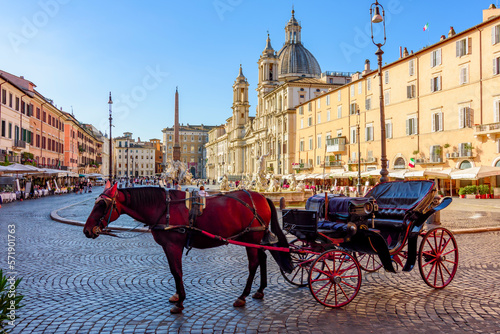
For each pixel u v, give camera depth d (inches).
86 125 4899.1
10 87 1749.5
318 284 320.2
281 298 282.8
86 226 254.2
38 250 471.5
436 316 243.4
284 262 293.1
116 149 7091.5
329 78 3339.1
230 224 275.1
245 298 283.6
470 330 221.3
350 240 296.2
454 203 1270.9
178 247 262.7
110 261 409.7
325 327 227.3
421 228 302.4
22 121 1936.5
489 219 786.8
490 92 1525.6
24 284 320.5
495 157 1509.6
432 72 1790.1
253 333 220.1
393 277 340.8
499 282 317.4
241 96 5103.3
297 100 3223.4
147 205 266.5
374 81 2180.1
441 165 1739.7
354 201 287.3
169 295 291.6
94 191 2546.8
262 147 3929.6
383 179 695.1
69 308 262.1
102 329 226.5
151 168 7214.6
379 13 706.2
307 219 286.8
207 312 254.1
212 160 6717.5
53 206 1211.9
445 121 1727.4
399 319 239.1
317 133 2812.5
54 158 2628.0
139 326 230.7
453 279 330.3
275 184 1147.3
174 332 222.2
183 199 270.2
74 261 409.7
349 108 2412.6
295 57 4033.0
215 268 375.6
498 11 1633.9
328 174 2314.2
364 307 261.9
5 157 1486.2
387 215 325.1
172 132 7613.2
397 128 2011.6
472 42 1599.4
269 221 298.4
